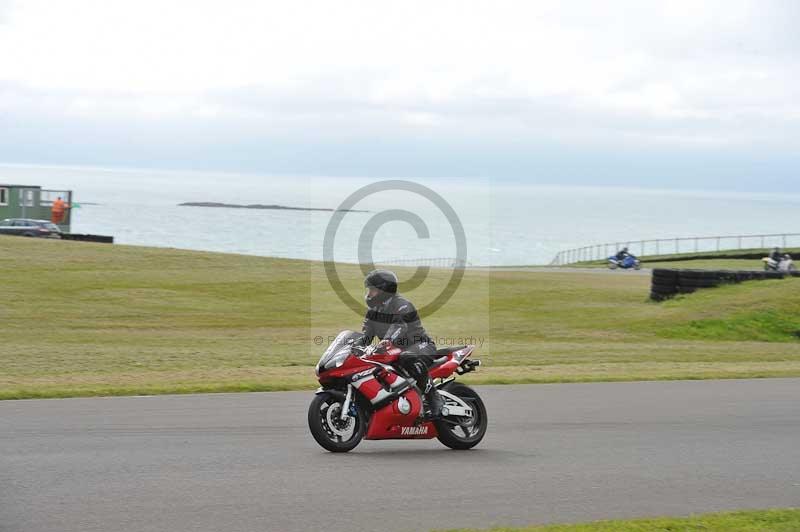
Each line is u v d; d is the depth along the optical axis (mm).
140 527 7562
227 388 16188
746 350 27562
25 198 67438
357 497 8859
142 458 10250
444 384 12031
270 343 25719
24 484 8875
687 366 22672
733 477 10352
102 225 175250
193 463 10102
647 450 11773
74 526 7523
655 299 38062
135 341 25484
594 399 16219
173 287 36219
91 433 11656
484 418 11922
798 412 15141
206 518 7918
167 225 174250
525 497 9133
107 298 33438
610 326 32500
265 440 11648
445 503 8773
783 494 9617
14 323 28094
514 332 30484
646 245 162625
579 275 49156
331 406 11297
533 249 144750
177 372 18828
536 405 15453
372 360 11203
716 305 34188
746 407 15578
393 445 11992
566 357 24266
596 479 10039
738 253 71312
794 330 31672
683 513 8734
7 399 14547
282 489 9070
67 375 18203
